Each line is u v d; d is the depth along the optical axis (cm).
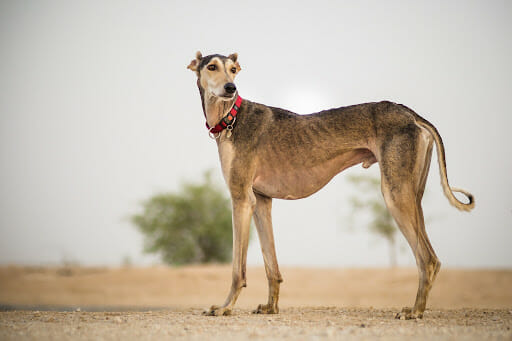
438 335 470
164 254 3612
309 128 702
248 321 610
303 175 707
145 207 3656
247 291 1966
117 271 2483
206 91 719
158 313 765
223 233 3566
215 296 1831
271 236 742
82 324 594
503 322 599
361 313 751
